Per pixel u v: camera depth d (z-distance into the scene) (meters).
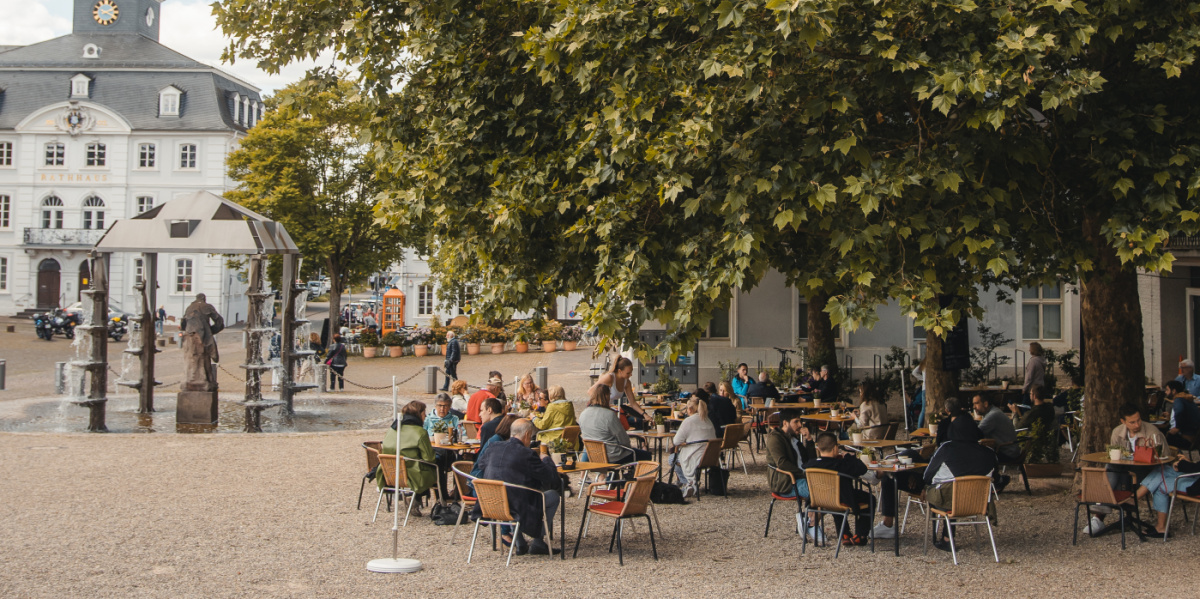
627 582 7.91
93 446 15.14
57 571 8.05
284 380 20.02
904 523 9.71
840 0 6.95
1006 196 7.71
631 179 8.32
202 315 18.59
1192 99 8.45
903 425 17.97
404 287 58.50
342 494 11.59
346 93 10.91
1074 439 15.27
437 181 9.78
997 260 7.36
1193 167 7.68
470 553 8.52
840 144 7.14
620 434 11.16
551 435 12.60
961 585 7.84
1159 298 20.88
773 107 7.74
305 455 14.56
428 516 10.41
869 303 7.35
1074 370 19.41
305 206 41.44
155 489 11.73
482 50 9.94
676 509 11.10
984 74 6.97
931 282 7.41
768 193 7.58
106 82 62.94
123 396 23.73
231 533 9.52
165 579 7.87
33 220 62.03
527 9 9.53
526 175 9.19
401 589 7.66
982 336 22.05
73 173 62.03
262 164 41.34
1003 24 7.26
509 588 7.71
